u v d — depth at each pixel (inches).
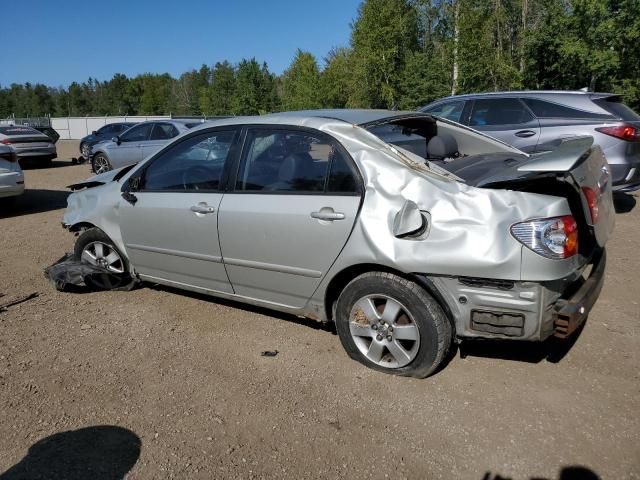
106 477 102.3
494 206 114.1
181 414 121.4
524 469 101.0
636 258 217.0
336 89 1766.7
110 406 125.0
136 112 3981.3
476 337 119.3
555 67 917.8
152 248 174.1
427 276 119.5
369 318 132.0
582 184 115.0
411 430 113.3
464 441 109.3
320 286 137.5
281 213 138.9
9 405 126.2
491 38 1078.4
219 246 154.3
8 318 175.6
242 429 115.6
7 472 104.3
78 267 193.5
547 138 285.7
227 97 2591.0
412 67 1353.3
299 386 131.1
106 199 185.8
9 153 349.1
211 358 146.6
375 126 142.3
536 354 142.3
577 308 113.0
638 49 771.4
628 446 105.9
